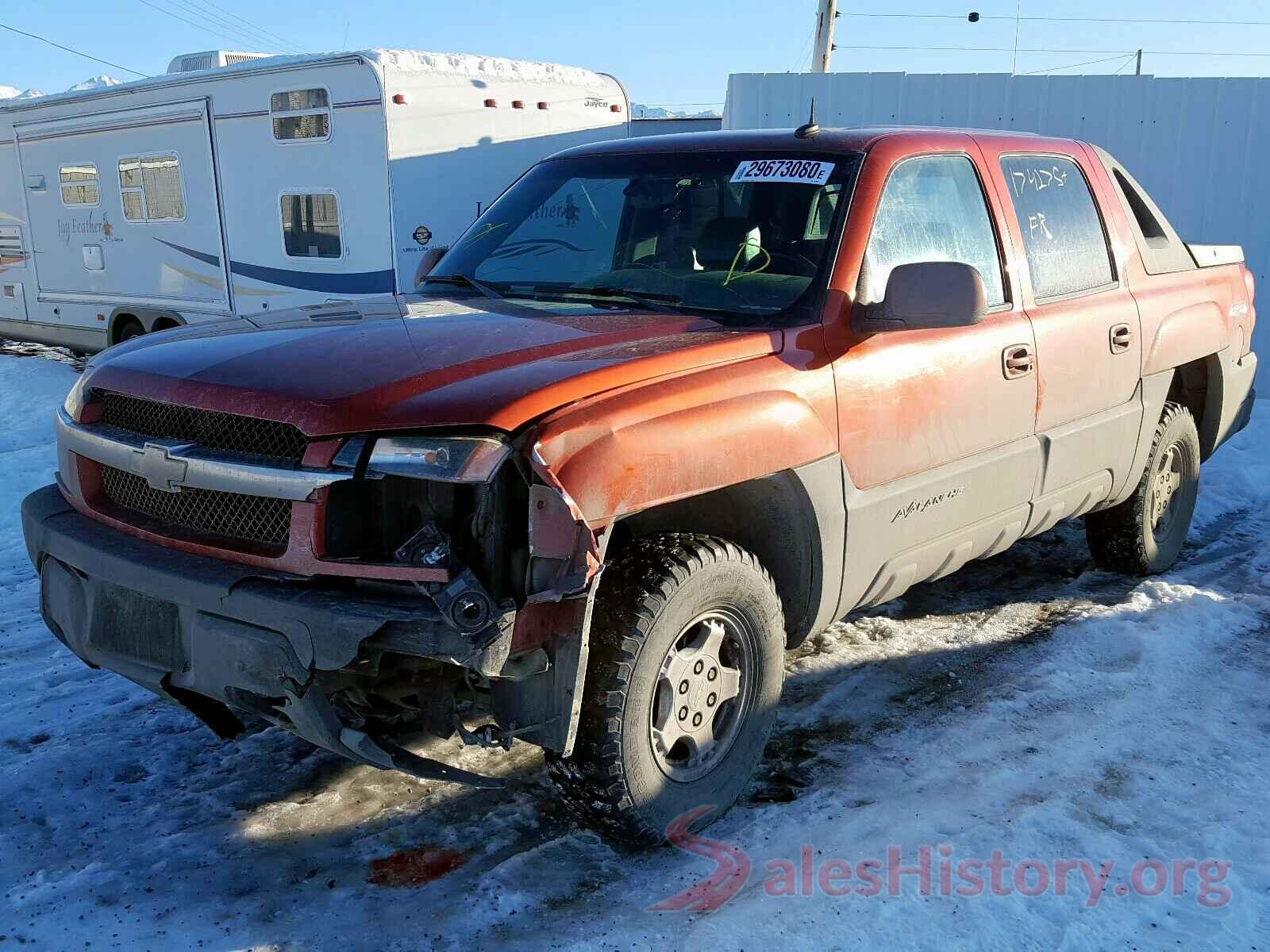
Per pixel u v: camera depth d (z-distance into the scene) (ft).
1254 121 35.73
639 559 9.78
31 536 10.85
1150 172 36.83
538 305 12.04
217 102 36.47
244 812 10.94
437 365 9.42
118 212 41.52
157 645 9.46
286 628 8.47
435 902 9.48
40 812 10.86
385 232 32.73
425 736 12.59
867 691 13.91
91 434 10.37
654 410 9.36
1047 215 14.67
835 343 11.16
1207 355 17.75
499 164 35.32
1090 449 15.01
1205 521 21.89
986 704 13.35
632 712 9.55
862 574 11.78
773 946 8.71
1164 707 13.25
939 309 10.73
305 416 8.77
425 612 8.29
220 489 9.05
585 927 9.11
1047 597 17.34
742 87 38.29
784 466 10.37
